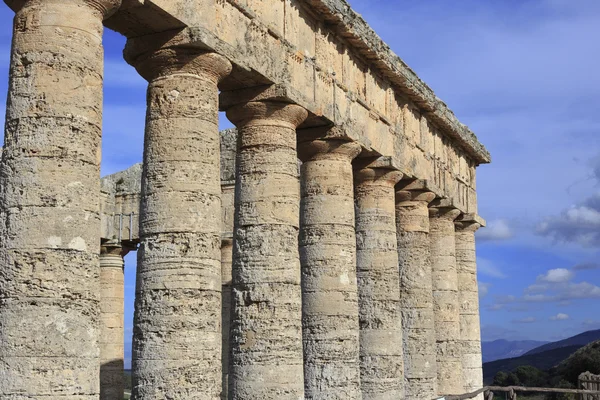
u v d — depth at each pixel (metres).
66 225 14.69
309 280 24.84
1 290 14.34
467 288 38.72
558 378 69.94
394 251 28.84
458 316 35.75
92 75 15.66
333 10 24.42
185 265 18.12
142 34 19.12
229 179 35.75
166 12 18.14
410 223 32.09
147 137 19.08
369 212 28.67
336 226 25.05
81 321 14.60
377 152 27.62
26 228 14.48
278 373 20.81
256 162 22.14
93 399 14.70
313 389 24.05
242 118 22.47
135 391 17.83
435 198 34.25
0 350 14.06
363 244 28.56
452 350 34.72
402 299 31.77
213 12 19.72
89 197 15.20
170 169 18.52
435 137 34.19
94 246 15.21
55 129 14.92
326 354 24.17
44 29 15.26
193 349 17.83
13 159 14.89
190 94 18.94
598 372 65.94
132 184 37.66
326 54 25.02
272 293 21.25
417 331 31.41
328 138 24.95
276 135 22.30
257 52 21.27
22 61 15.25
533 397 65.50
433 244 35.62
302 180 25.69
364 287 28.30
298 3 23.69
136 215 37.25
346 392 24.05
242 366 20.98
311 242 25.06
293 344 21.30
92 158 15.42
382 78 28.92
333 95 24.97
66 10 15.45
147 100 19.36
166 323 17.83
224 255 36.25
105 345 37.19
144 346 17.89
